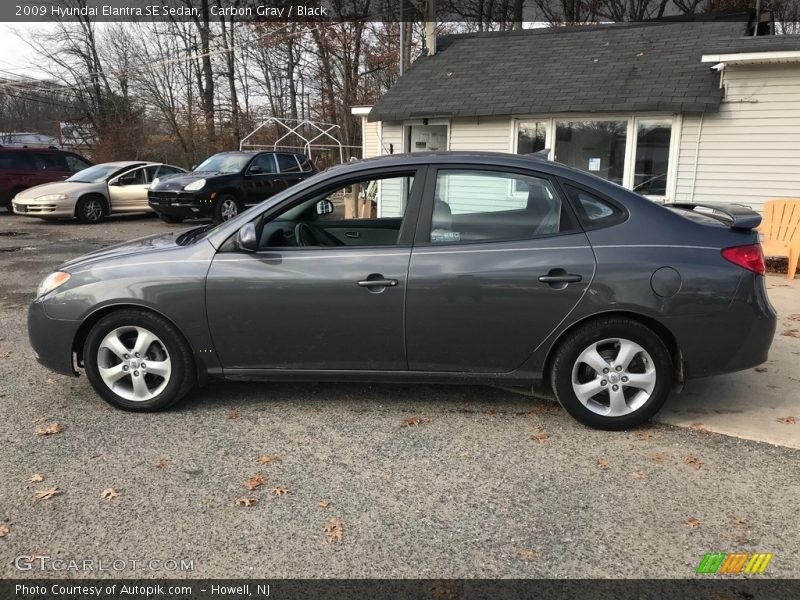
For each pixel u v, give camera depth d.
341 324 3.76
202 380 4.00
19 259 9.89
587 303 3.60
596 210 3.71
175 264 3.85
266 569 2.56
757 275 3.65
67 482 3.20
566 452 3.53
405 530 2.81
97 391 4.03
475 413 4.06
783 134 9.58
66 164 17.03
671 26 12.53
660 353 3.65
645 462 3.41
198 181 13.09
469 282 3.64
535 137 11.52
